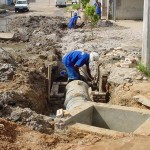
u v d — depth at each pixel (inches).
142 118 385.1
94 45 829.8
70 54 650.2
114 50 768.3
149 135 339.6
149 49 608.4
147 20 611.2
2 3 2185.0
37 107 525.0
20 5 1771.7
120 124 395.9
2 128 358.6
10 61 655.1
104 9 1375.5
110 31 1044.5
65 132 362.3
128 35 976.3
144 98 490.0
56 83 683.4
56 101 621.9
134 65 645.3
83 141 341.1
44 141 347.9
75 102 517.3
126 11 1334.9
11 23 1216.2
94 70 700.0
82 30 1053.2
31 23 1173.1
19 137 355.6
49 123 405.7
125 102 503.5
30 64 693.9
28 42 952.3
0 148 327.6
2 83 556.1
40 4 2324.1
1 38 975.0
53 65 715.4
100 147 322.7
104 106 399.2
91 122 403.5
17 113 405.4
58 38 924.0
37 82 619.5
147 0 611.2
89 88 614.9
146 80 570.6
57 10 1854.1
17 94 508.1
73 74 647.1
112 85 574.9
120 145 322.3
